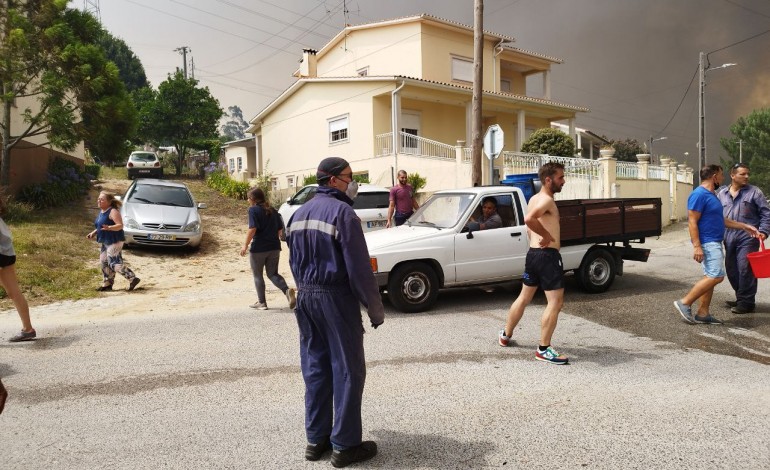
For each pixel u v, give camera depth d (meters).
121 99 14.93
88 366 5.35
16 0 13.80
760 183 63.44
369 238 7.96
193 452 3.53
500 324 6.84
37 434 3.82
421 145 19.95
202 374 5.09
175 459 3.43
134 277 9.21
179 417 4.11
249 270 11.37
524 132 26.38
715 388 4.54
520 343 5.98
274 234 7.88
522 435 3.68
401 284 7.41
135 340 6.29
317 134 24.72
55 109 13.55
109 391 4.66
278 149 27.78
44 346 6.06
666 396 4.37
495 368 5.13
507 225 8.16
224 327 6.89
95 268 10.48
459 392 4.52
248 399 4.46
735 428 3.74
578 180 16.14
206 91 36.19
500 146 11.22
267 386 4.76
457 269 7.70
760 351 5.63
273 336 6.43
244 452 3.53
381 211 12.55
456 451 3.47
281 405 4.33
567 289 8.96
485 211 8.05
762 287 8.84
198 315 7.58
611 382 4.71
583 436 3.65
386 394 4.49
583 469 3.21
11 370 5.23
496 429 3.79
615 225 8.54
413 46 25.02
